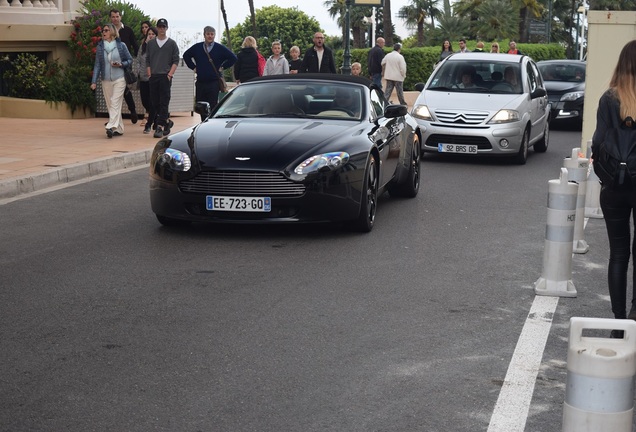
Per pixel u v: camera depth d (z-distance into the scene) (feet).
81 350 18.19
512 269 25.71
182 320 20.31
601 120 18.72
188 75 73.56
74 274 24.32
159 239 28.89
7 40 66.33
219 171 28.63
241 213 28.86
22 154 45.42
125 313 20.80
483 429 14.53
